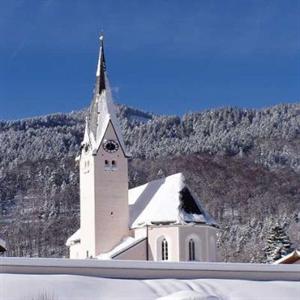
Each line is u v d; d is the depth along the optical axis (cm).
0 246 6906
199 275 5634
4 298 4681
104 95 9338
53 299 4762
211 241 8519
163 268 5550
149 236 8538
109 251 8912
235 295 5266
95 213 8981
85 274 5353
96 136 9200
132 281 5300
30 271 5234
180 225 8319
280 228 12731
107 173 9094
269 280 5788
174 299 4525
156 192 9038
